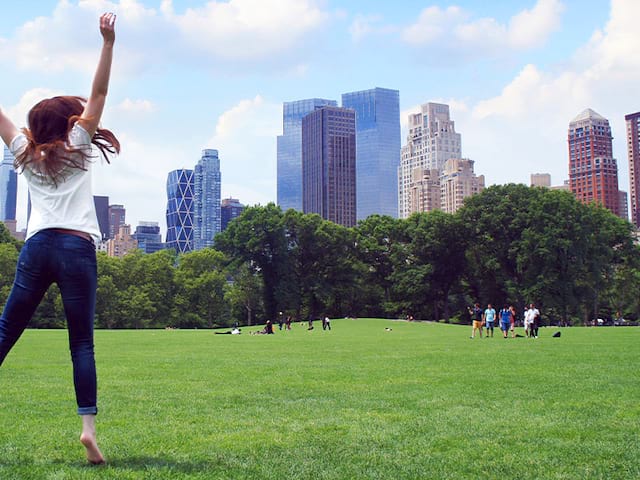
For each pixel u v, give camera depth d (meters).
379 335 40.91
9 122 4.88
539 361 16.22
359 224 99.44
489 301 88.88
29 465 4.98
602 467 5.14
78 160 4.71
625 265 91.50
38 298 4.77
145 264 89.81
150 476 4.62
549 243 76.56
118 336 40.78
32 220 4.77
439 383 11.17
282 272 91.12
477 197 86.06
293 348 24.22
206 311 92.44
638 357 17.48
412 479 4.71
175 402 8.88
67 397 9.39
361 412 7.99
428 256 90.00
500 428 6.84
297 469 4.95
